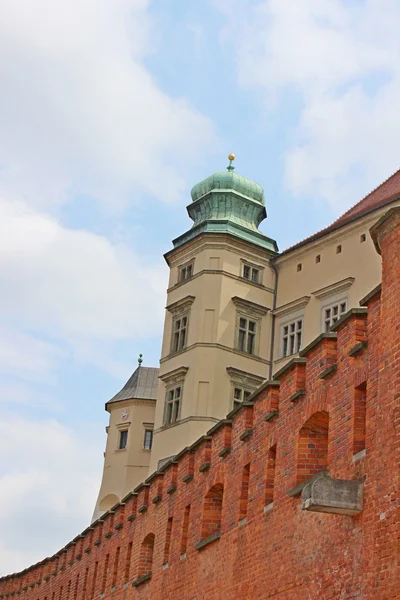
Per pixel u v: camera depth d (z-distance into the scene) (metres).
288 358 52.50
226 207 57.12
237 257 54.84
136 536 34.00
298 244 53.56
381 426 15.66
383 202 47.97
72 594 45.44
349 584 16.36
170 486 30.06
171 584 28.09
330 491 16.30
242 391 52.75
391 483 14.98
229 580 22.95
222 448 25.42
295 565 19.06
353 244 49.47
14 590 64.56
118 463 67.75
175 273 56.94
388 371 15.66
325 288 50.44
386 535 14.88
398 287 15.73
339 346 18.66
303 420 19.94
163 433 52.72
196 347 52.78
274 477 21.39
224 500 24.55
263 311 54.62
